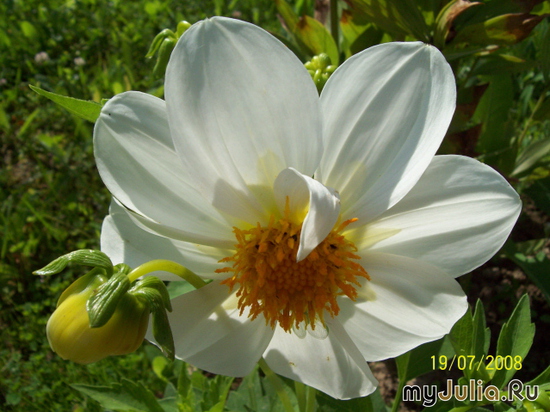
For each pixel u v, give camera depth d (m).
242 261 0.13
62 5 0.49
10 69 0.44
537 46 0.32
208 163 0.12
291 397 0.21
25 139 0.38
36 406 0.26
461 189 0.13
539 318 0.27
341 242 0.13
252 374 0.22
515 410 0.14
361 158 0.13
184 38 0.11
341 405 0.18
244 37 0.11
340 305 0.14
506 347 0.15
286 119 0.12
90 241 0.32
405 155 0.12
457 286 0.13
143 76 0.43
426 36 0.21
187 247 0.14
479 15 0.22
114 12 0.49
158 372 0.25
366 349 0.14
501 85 0.26
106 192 0.35
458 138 0.23
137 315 0.11
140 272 0.12
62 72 0.42
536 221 0.31
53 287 0.30
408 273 0.13
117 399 0.18
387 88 0.12
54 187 0.35
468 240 0.13
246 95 0.11
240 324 0.14
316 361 0.15
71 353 0.11
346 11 0.24
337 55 0.23
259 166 0.12
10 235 0.32
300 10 0.32
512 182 0.25
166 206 0.13
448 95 0.12
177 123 0.11
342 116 0.12
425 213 0.13
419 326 0.13
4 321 0.30
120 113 0.13
